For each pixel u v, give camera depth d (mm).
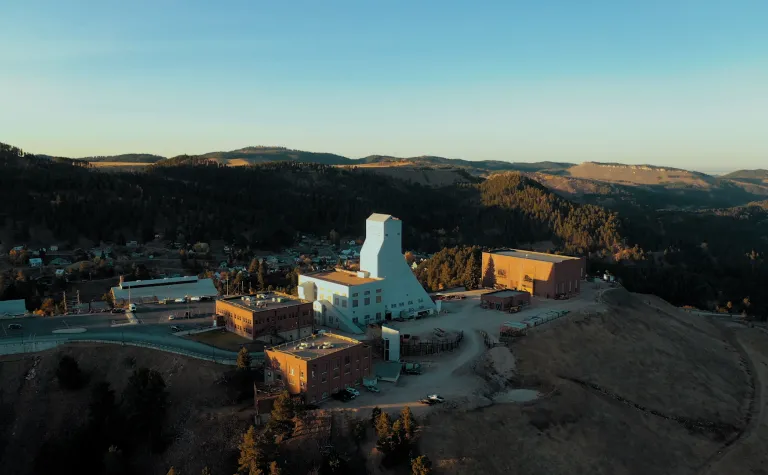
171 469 64312
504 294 137500
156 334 104562
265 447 67438
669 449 85562
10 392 85688
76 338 99250
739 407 104438
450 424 77062
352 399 82562
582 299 145125
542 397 88562
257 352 94812
